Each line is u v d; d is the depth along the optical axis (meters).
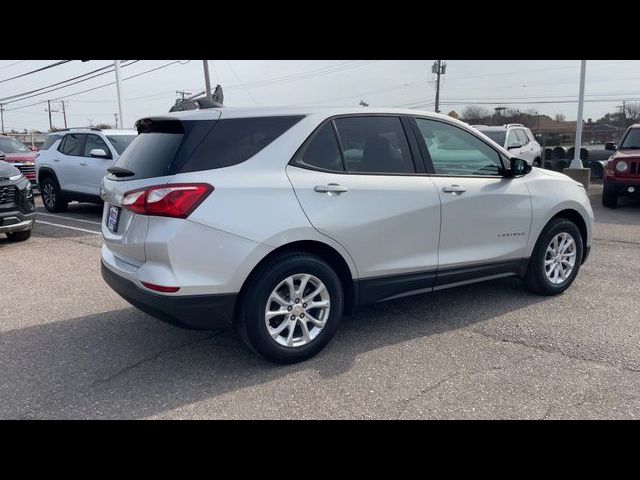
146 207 3.35
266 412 3.17
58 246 8.07
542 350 3.99
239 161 3.53
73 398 3.36
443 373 3.63
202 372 3.70
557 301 5.12
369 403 3.25
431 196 4.22
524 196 4.84
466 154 4.59
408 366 3.75
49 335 4.42
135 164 3.71
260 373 3.66
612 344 4.08
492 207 4.62
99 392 3.44
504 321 4.60
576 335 4.27
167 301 3.32
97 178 10.30
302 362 3.82
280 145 3.67
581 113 15.08
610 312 4.80
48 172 11.45
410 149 4.25
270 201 3.52
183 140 3.47
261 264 3.58
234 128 3.60
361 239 3.89
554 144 33.06
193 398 3.34
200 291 3.37
